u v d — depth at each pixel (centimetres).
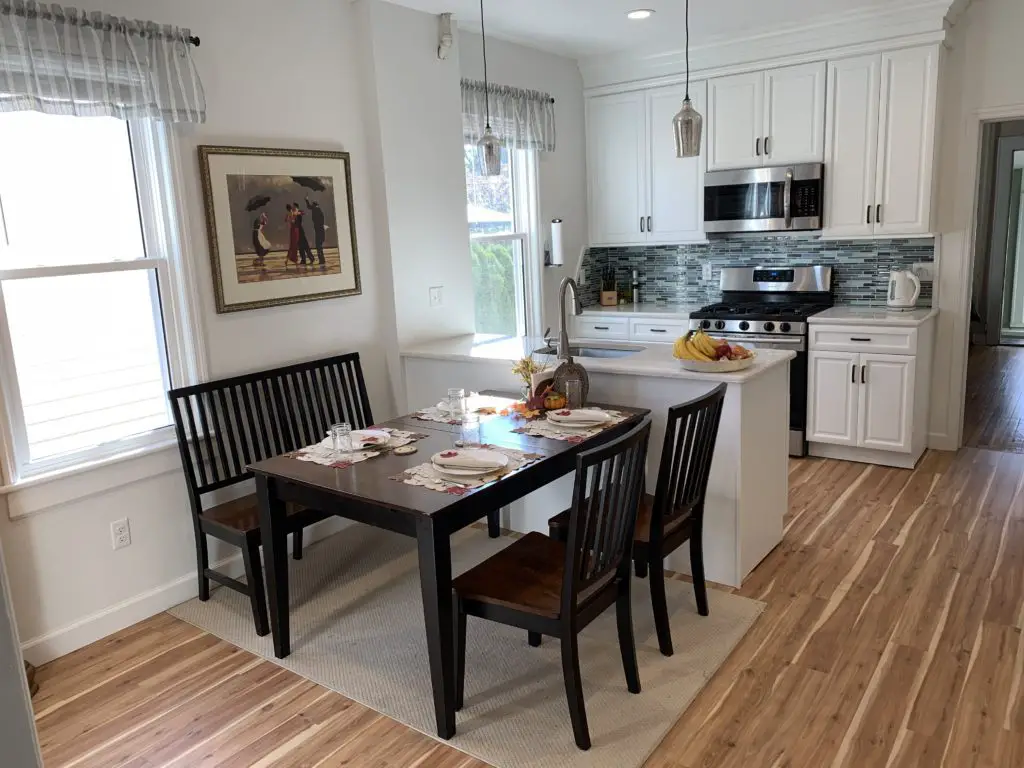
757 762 221
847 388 464
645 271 601
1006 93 438
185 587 332
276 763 230
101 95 282
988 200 823
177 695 266
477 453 263
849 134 467
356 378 390
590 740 232
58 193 288
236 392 339
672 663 270
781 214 493
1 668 61
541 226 532
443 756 230
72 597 296
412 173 408
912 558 343
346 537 392
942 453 487
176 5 311
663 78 525
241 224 340
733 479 317
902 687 251
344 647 292
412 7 397
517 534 393
